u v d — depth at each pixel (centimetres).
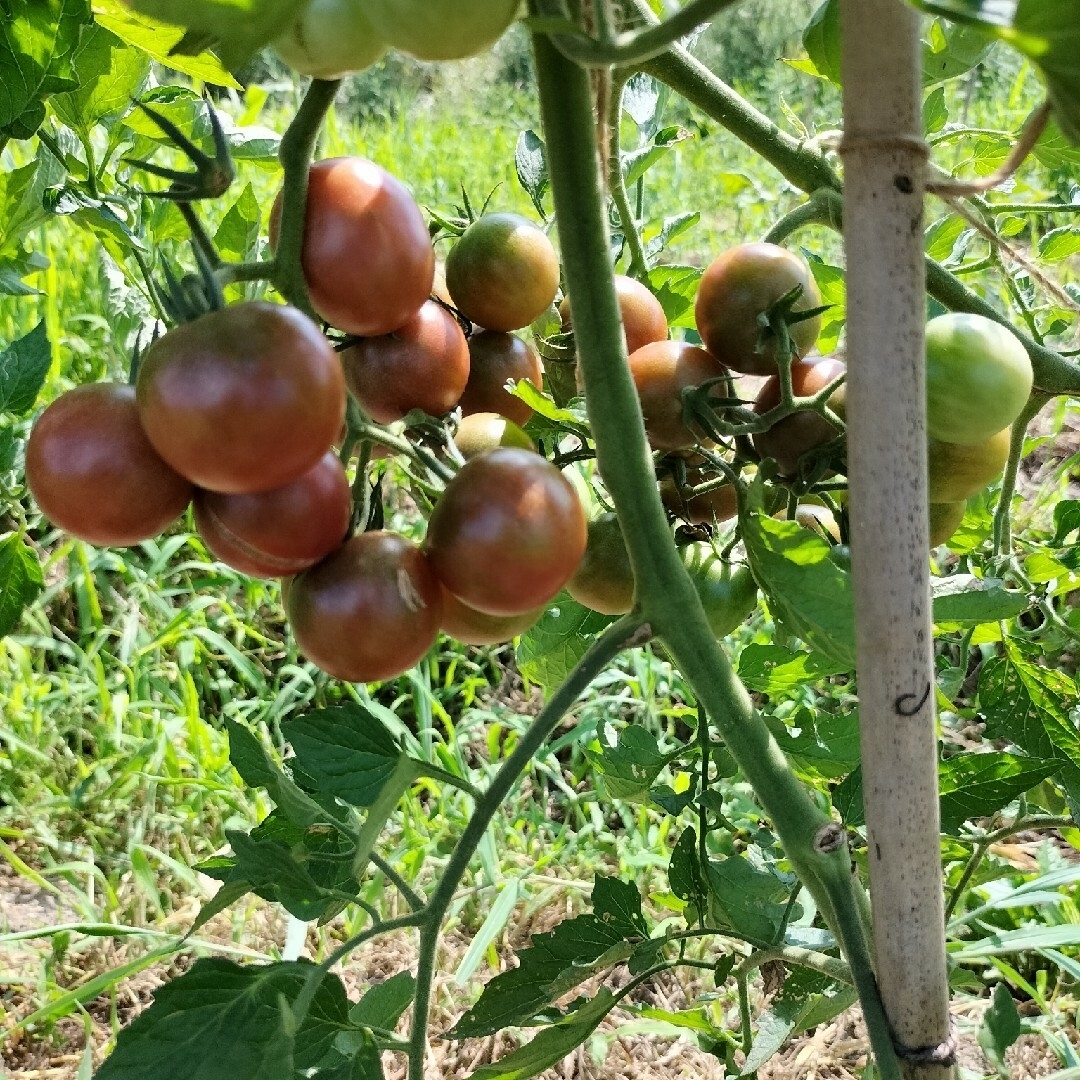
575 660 107
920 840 62
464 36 52
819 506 92
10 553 96
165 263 60
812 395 78
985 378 70
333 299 69
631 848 178
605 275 64
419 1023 71
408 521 231
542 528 64
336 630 66
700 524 89
